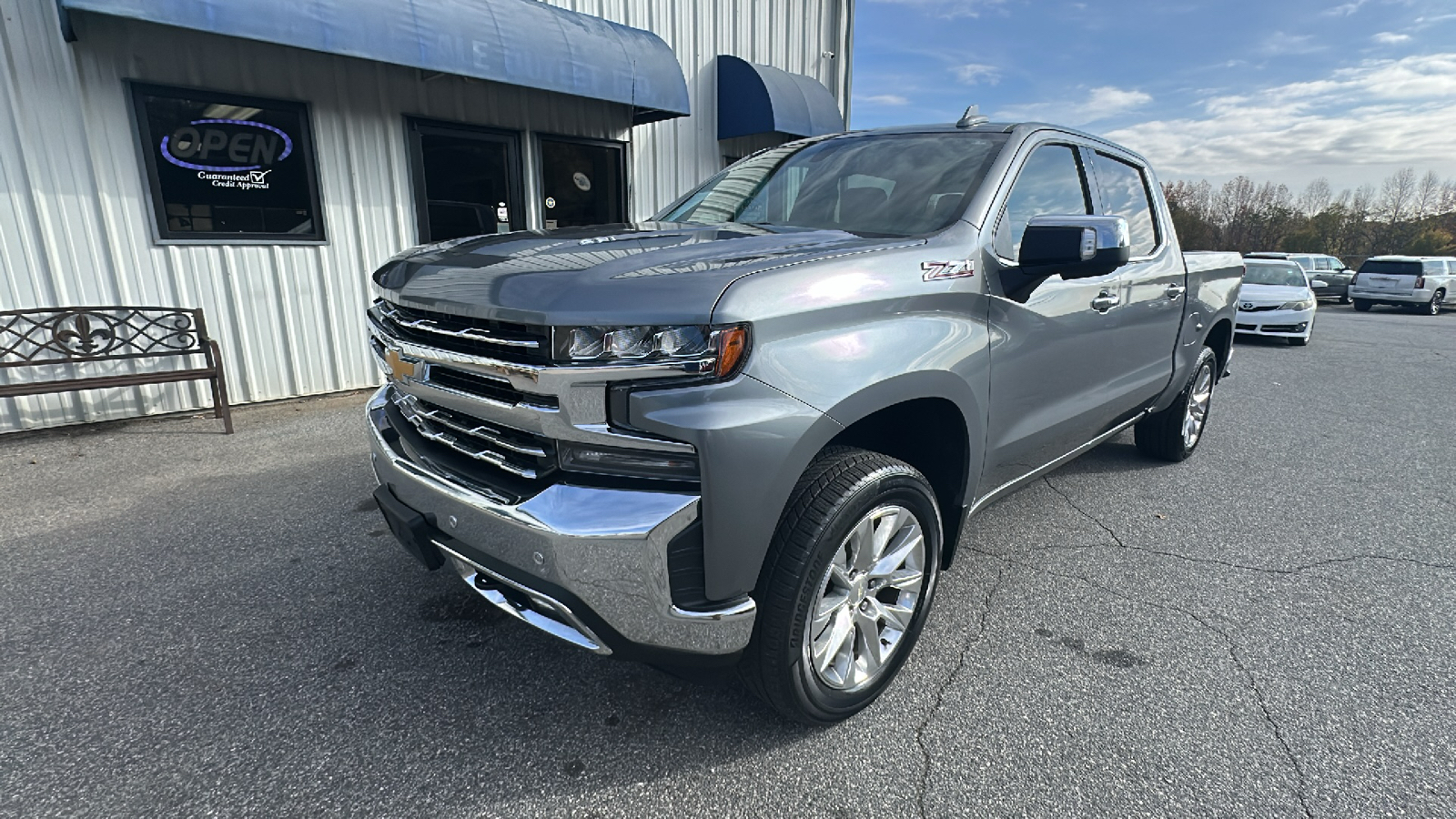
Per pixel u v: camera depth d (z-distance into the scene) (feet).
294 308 20.48
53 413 17.43
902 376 6.83
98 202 17.35
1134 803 6.43
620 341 5.54
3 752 6.86
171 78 17.69
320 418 18.72
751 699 7.80
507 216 24.41
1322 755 7.07
